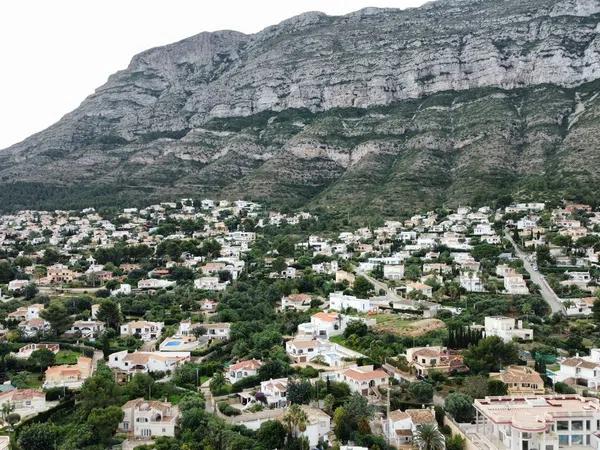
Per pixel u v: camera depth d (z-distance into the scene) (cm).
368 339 17362
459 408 12469
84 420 13150
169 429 12650
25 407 14038
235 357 16875
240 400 13925
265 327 19212
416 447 11456
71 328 19862
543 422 10925
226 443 11450
